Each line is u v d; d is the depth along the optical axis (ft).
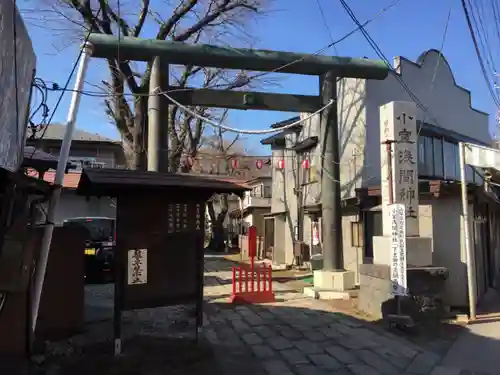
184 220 24.84
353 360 24.26
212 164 112.98
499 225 59.98
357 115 53.62
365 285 36.63
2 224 15.19
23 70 16.51
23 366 18.15
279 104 44.86
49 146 90.33
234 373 21.67
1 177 15.01
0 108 13.58
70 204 69.62
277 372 22.02
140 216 23.90
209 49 41.14
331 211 45.62
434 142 58.65
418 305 32.50
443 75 65.05
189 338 27.02
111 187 22.39
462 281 37.52
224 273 63.82
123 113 52.75
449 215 38.29
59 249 26.66
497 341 28.50
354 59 45.27
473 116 72.38
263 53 42.63
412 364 23.80
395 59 57.31
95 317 32.86
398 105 35.14
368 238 48.32
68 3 44.65
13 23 14.37
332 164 45.78
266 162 93.45
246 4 50.01
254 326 31.58
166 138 41.11
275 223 76.84
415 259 34.32
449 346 27.45
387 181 35.32
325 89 45.21
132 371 20.94
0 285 16.37
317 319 33.83
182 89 40.91
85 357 22.89
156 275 24.09
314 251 63.67
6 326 17.62
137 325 30.60
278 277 59.82
